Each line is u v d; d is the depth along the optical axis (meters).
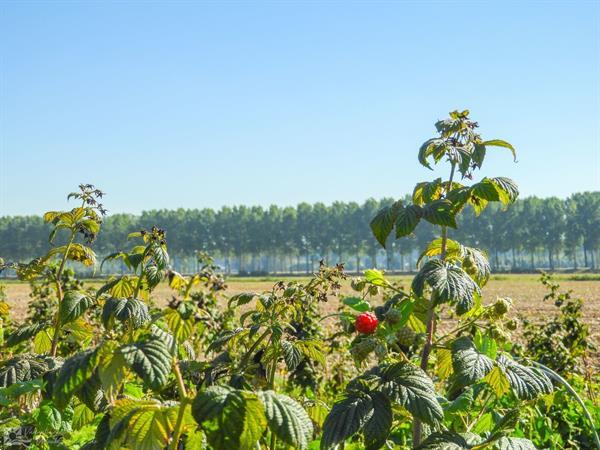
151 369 2.10
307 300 3.30
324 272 3.38
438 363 3.32
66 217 3.89
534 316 24.73
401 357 3.11
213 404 2.08
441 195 3.20
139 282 3.16
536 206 119.12
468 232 117.56
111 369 2.20
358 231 124.94
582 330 8.21
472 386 3.41
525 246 118.69
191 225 128.88
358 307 3.36
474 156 3.04
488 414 3.60
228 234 128.50
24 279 3.85
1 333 5.58
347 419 2.54
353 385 2.74
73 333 4.00
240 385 2.94
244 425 2.11
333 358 10.16
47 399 3.51
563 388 4.80
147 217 130.75
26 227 127.75
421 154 3.05
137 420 2.32
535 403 4.37
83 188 3.91
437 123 3.15
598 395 7.12
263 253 135.75
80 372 2.17
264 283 70.75
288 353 3.09
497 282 66.00
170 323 2.35
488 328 3.12
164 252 3.19
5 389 3.27
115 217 129.00
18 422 3.65
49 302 8.16
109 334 3.03
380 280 3.42
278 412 2.13
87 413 3.49
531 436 4.77
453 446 2.73
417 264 3.44
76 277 8.25
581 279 69.06
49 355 3.79
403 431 4.59
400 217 2.92
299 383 7.30
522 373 2.83
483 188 2.90
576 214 117.62
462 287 2.78
